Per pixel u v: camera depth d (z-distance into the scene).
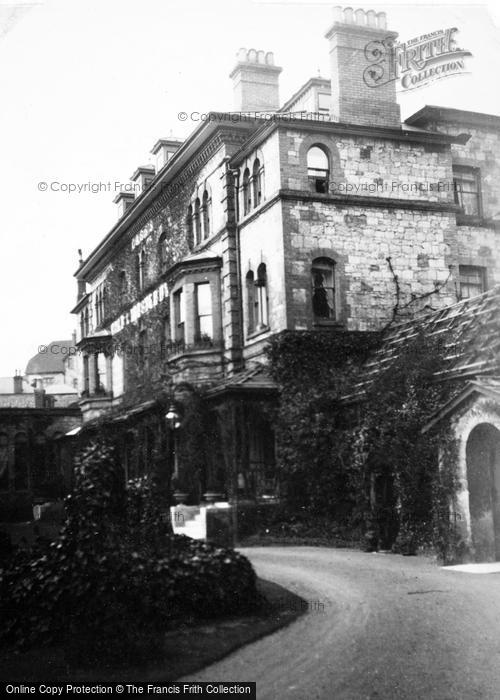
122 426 28.56
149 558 10.05
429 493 17.06
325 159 25.09
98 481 10.02
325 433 21.75
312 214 24.25
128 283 34.84
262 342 24.61
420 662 8.40
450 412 15.59
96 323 39.81
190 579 10.13
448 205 25.86
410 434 17.66
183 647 8.84
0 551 10.25
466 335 18.84
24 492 32.12
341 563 15.70
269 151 24.83
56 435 34.62
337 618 10.40
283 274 23.64
